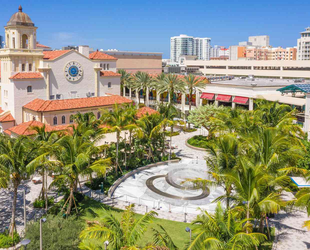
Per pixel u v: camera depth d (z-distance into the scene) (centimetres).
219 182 2995
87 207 3866
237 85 8762
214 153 3178
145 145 5316
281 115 4809
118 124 4744
